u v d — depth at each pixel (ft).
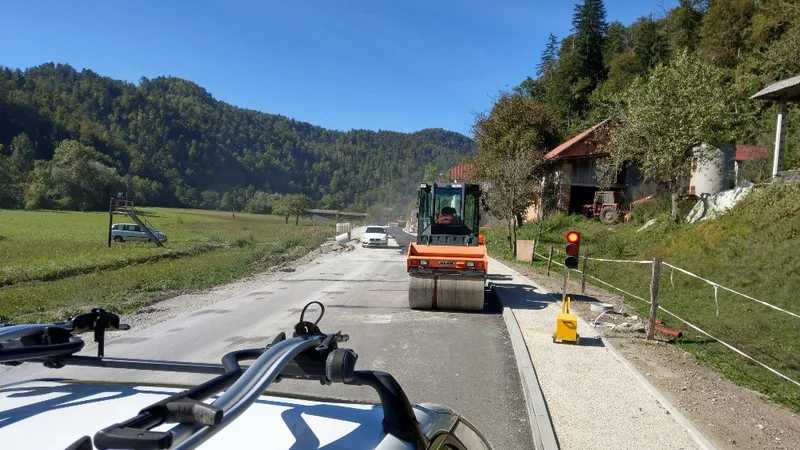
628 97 84.17
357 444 6.04
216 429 4.63
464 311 42.16
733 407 20.90
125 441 4.09
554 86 240.32
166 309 41.83
